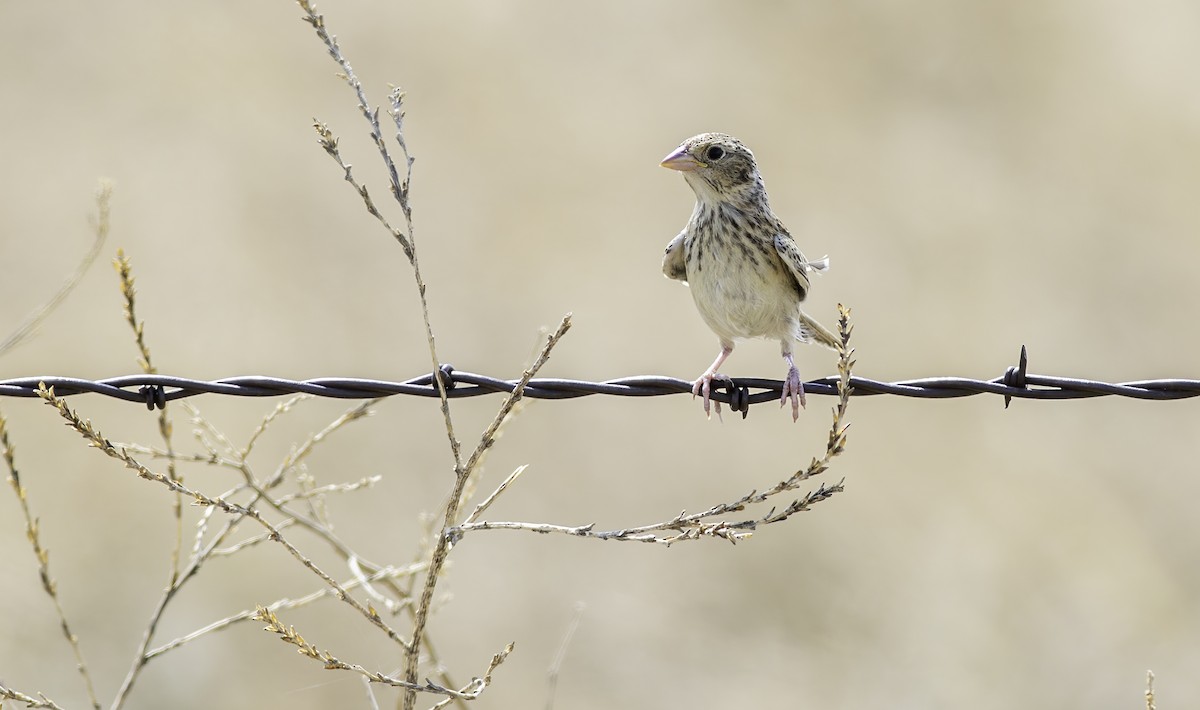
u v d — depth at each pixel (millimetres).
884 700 13266
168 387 7250
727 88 21781
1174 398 7480
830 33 22875
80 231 18094
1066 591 14383
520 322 17469
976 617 14102
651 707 13156
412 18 22562
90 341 16250
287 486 14133
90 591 13164
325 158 19828
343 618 13078
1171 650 13836
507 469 15344
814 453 15773
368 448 15203
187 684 12539
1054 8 23359
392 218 18906
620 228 19141
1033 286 18297
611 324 17422
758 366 16672
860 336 17203
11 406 15102
